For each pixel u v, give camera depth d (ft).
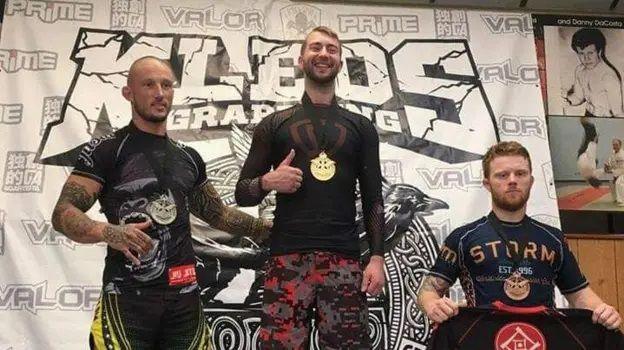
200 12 10.74
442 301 6.92
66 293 9.30
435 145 10.53
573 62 11.45
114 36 10.44
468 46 11.08
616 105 11.35
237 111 10.34
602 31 11.60
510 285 7.20
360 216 9.86
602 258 10.57
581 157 11.14
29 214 9.53
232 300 9.55
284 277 7.20
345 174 7.53
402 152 10.43
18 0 10.39
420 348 9.65
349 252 7.33
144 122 7.45
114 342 6.74
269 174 7.27
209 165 10.04
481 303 7.25
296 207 7.36
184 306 7.08
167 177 7.30
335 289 7.14
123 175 7.17
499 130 10.69
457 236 7.62
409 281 9.89
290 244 7.28
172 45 10.52
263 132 7.87
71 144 9.88
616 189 11.07
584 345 6.81
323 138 7.57
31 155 9.77
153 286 6.95
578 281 7.45
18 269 9.30
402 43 10.99
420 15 11.16
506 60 11.05
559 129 11.20
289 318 7.09
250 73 10.54
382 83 10.76
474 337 6.84
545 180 10.50
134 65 7.54
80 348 9.14
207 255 9.66
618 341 6.78
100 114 10.06
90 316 9.27
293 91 10.53
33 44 10.24
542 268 7.30
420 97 10.75
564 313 6.82
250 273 9.68
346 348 7.02
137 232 6.73
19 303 9.21
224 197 9.95
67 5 10.48
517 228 7.50
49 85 10.09
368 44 10.92
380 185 7.80
